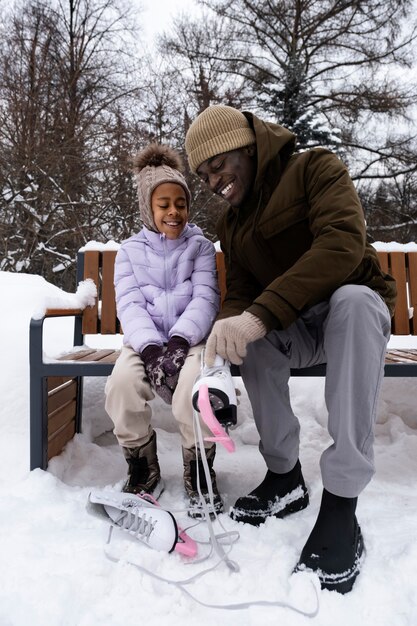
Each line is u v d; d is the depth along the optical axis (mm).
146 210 1586
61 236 8203
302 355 1289
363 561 1022
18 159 7867
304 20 12852
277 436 1230
